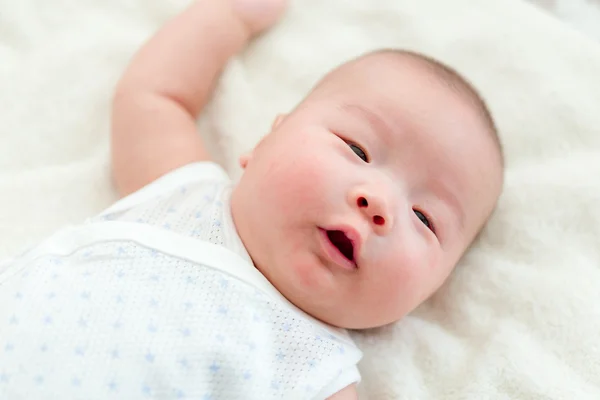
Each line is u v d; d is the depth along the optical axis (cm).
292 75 125
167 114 113
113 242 87
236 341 83
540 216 106
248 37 128
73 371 78
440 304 106
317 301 88
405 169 89
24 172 115
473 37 124
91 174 115
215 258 87
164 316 82
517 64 120
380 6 130
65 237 89
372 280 85
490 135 96
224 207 95
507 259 105
